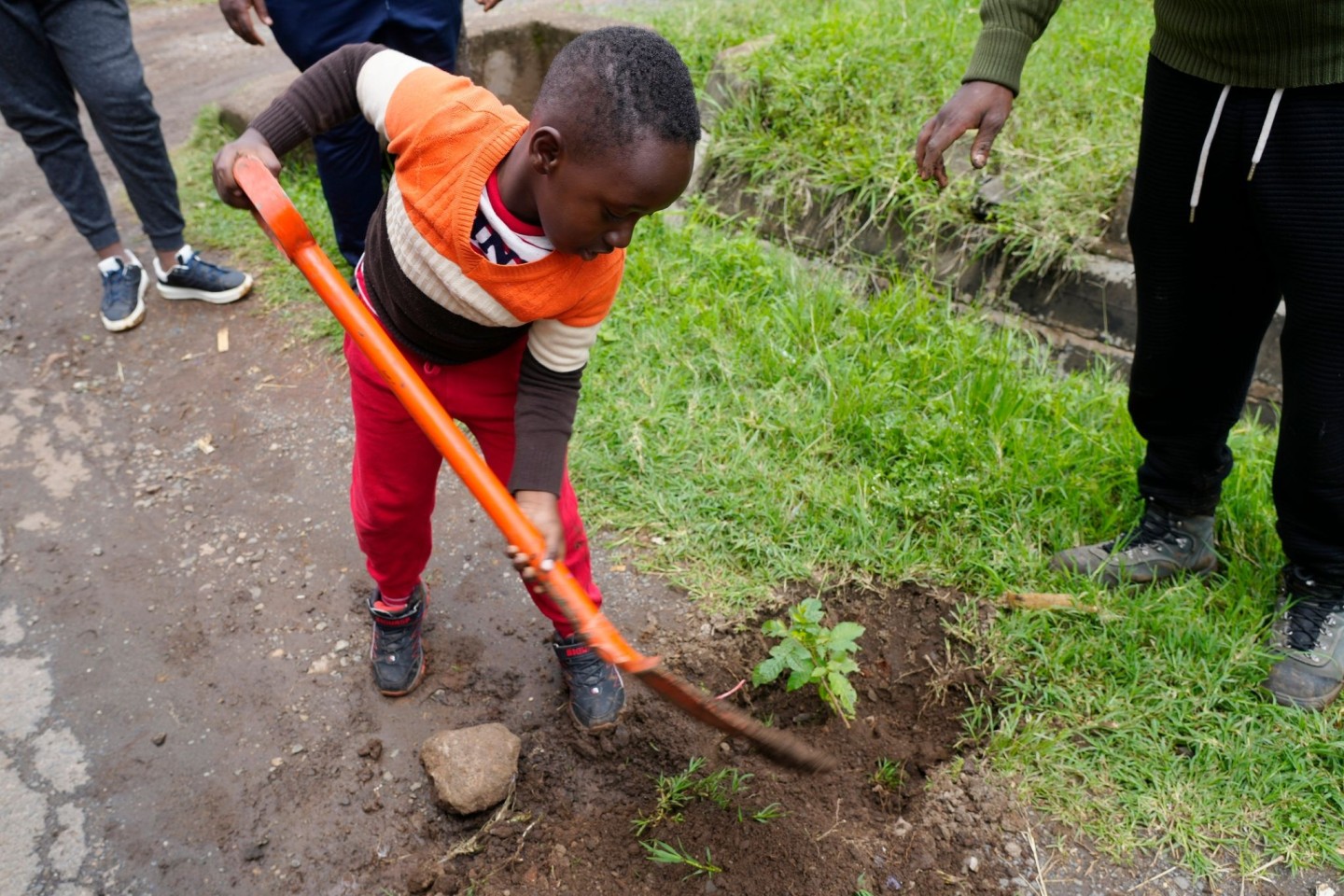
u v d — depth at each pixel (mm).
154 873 2076
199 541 2898
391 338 1879
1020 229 3436
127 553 2859
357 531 2188
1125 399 3100
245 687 2467
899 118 3984
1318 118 1921
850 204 3840
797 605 2600
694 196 4223
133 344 3736
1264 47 1912
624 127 1403
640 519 2846
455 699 2424
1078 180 3518
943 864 2053
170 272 3844
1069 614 2535
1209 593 2572
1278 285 2289
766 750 1659
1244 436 3016
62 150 3602
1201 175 2102
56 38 3379
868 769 2248
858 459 2992
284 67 6555
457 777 2111
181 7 7824
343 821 2166
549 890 2027
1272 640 2408
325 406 3408
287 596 2715
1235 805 2139
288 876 2070
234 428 3324
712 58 5016
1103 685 2373
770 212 4047
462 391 1931
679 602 2629
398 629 2393
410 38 3234
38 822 2170
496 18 5277
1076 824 2109
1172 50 2088
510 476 2039
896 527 2809
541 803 2188
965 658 2475
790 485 2885
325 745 2322
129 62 3502
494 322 1742
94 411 3422
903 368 3236
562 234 1537
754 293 3629
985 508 2791
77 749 2326
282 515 2979
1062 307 3436
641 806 2174
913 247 3693
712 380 3311
